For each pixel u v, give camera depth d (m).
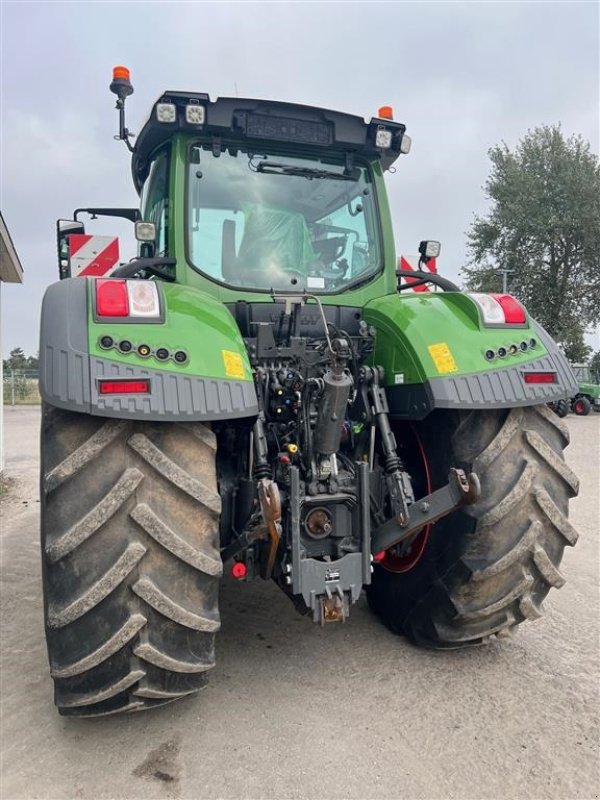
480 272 31.12
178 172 3.02
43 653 3.17
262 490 2.31
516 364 2.66
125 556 2.10
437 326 2.74
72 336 2.13
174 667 2.24
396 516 2.62
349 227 3.33
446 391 2.55
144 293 2.27
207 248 3.03
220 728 2.50
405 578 3.16
